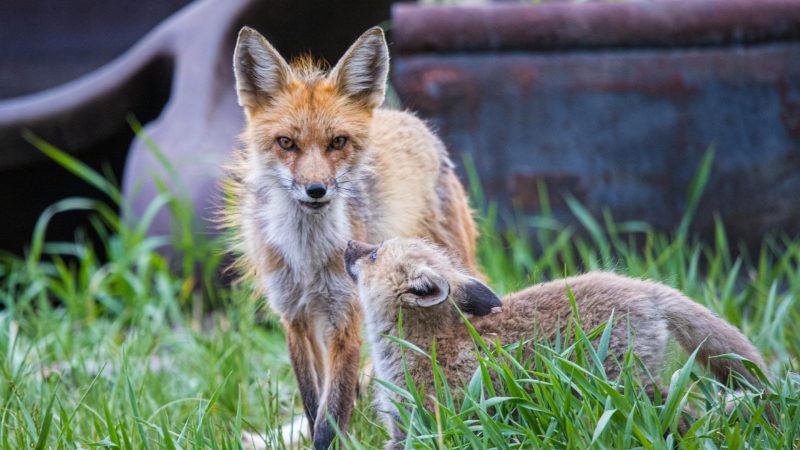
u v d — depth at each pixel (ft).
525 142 40.75
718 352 21.68
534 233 40.96
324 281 25.26
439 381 21.71
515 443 19.11
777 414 20.15
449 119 40.78
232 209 28.35
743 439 18.45
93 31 59.62
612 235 38.78
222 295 38.70
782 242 40.09
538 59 40.40
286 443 25.81
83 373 30.01
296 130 24.82
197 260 40.01
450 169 30.55
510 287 30.94
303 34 49.08
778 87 39.81
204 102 44.60
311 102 25.17
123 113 48.62
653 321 21.35
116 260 42.01
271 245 25.57
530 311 22.20
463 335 22.20
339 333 25.21
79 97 47.88
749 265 40.27
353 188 25.93
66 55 59.57
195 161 41.88
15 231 49.70
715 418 20.57
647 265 36.55
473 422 20.21
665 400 20.54
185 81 45.62
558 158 40.73
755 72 39.81
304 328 25.95
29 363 30.14
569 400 18.94
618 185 40.65
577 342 19.99
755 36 39.63
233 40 47.47
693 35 39.73
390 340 22.29
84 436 24.27
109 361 31.89
